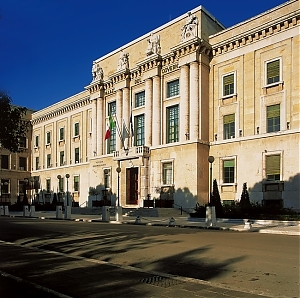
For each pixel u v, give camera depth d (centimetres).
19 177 6725
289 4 3250
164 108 4138
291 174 3117
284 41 3281
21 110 1391
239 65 3638
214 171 3738
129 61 4666
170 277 868
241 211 2881
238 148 3550
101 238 1716
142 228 2316
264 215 2712
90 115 5528
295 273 910
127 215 3712
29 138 6944
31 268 1008
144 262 1103
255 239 1633
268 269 959
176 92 4056
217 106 3800
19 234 1972
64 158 6031
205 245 1415
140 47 4525
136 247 1391
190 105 3809
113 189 4591
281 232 1970
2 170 6494
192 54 3806
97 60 5156
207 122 3844
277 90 3309
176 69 4019
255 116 3462
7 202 6366
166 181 3997
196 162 3647
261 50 3462
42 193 6488
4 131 1312
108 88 4944
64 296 696
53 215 4288
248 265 1012
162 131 4131
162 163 4022
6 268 1011
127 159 4369
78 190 5634
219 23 4162
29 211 4425
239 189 3503
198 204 3484
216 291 734
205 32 3894
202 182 3688
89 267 1011
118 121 4678
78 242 1588
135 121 4531
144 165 4125
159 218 3266
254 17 3512
